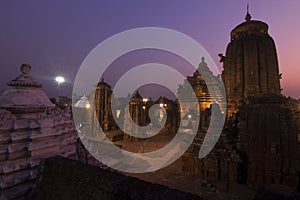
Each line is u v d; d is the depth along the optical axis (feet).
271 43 109.70
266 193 27.22
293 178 41.09
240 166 48.06
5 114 19.86
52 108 26.27
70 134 26.27
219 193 41.65
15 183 17.06
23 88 23.72
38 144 20.13
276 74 106.52
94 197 13.47
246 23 115.85
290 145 43.47
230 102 105.09
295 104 72.18
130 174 52.75
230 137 55.77
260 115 46.83
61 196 14.80
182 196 11.41
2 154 17.63
